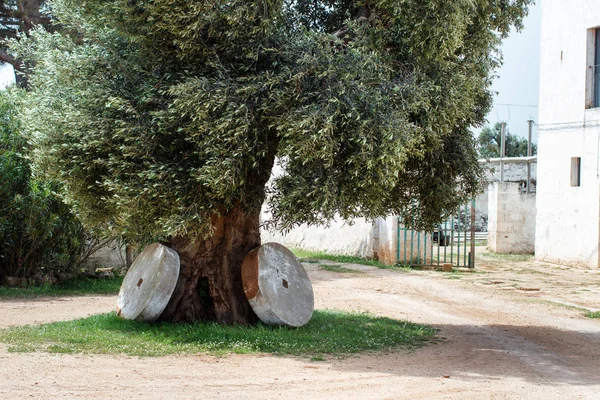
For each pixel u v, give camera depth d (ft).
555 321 40.22
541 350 31.22
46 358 24.43
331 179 27.07
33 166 34.55
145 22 27.58
